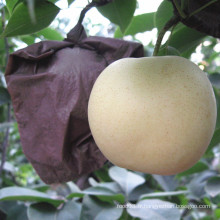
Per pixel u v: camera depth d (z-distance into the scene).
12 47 0.39
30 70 0.21
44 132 0.20
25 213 0.35
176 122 0.16
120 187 0.38
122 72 0.18
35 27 0.20
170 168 0.18
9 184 0.44
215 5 0.19
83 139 0.21
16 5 0.19
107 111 0.17
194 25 0.19
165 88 0.16
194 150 0.17
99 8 0.25
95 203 0.32
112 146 0.18
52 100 0.20
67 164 0.21
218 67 0.59
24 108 0.21
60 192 0.52
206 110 0.17
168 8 0.25
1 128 0.44
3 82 0.47
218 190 0.35
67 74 0.20
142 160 0.17
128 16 0.26
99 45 0.21
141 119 0.16
